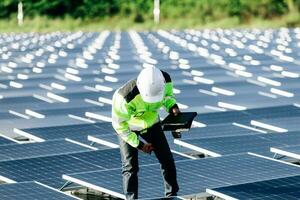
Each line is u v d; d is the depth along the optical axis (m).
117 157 19.25
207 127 22.81
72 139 21.97
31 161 18.69
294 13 101.69
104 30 99.81
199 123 23.59
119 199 18.67
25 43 68.94
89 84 36.38
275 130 22.81
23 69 44.47
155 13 100.81
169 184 15.86
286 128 22.81
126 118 14.98
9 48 62.12
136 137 15.16
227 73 40.66
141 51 55.31
